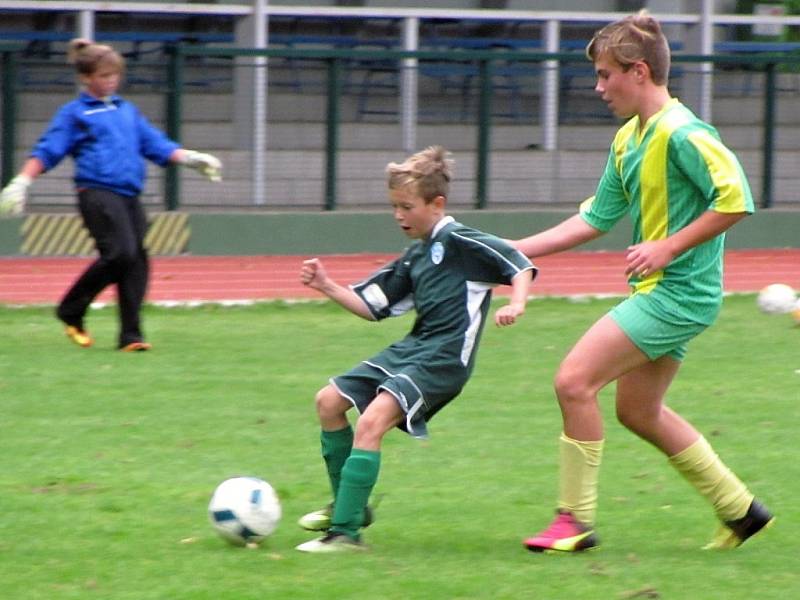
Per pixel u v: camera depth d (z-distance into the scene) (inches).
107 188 1031.6
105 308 1322.6
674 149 525.7
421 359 546.3
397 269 569.0
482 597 488.7
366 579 508.4
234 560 535.2
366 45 2272.4
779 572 530.3
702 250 534.3
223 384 945.5
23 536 574.6
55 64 1660.9
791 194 1916.8
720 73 1865.2
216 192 1750.7
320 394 562.3
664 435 563.5
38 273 1576.0
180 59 1692.9
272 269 1662.2
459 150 1828.2
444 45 2292.1
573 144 1866.4
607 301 1440.7
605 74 539.5
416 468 721.0
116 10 2038.6
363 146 1807.3
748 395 924.0
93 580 507.5
